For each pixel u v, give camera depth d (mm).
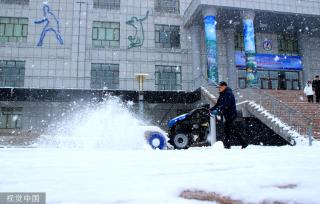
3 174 1951
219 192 1404
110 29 27109
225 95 8047
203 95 21328
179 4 28703
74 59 25766
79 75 25578
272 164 2506
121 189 1447
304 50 29828
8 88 21359
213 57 24000
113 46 26750
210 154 3867
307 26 28797
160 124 25000
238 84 28109
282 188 1484
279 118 14984
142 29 27438
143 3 28000
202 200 1261
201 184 1565
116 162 2756
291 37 30422
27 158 3217
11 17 25875
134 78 26328
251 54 24344
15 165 2473
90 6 27125
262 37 29641
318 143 12445
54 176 1865
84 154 4043
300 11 25641
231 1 24250
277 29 29188
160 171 2111
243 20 24922
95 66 26062
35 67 25266
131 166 2416
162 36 27766
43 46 25703
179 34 27953
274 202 1247
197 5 24203
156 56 27016
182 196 1330
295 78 29766
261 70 28922
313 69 29953
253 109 16578
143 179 1748
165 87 26641
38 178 1788
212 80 23641
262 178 1719
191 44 27719
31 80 25000
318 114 16984
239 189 1445
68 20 26516
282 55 29469
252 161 2748
